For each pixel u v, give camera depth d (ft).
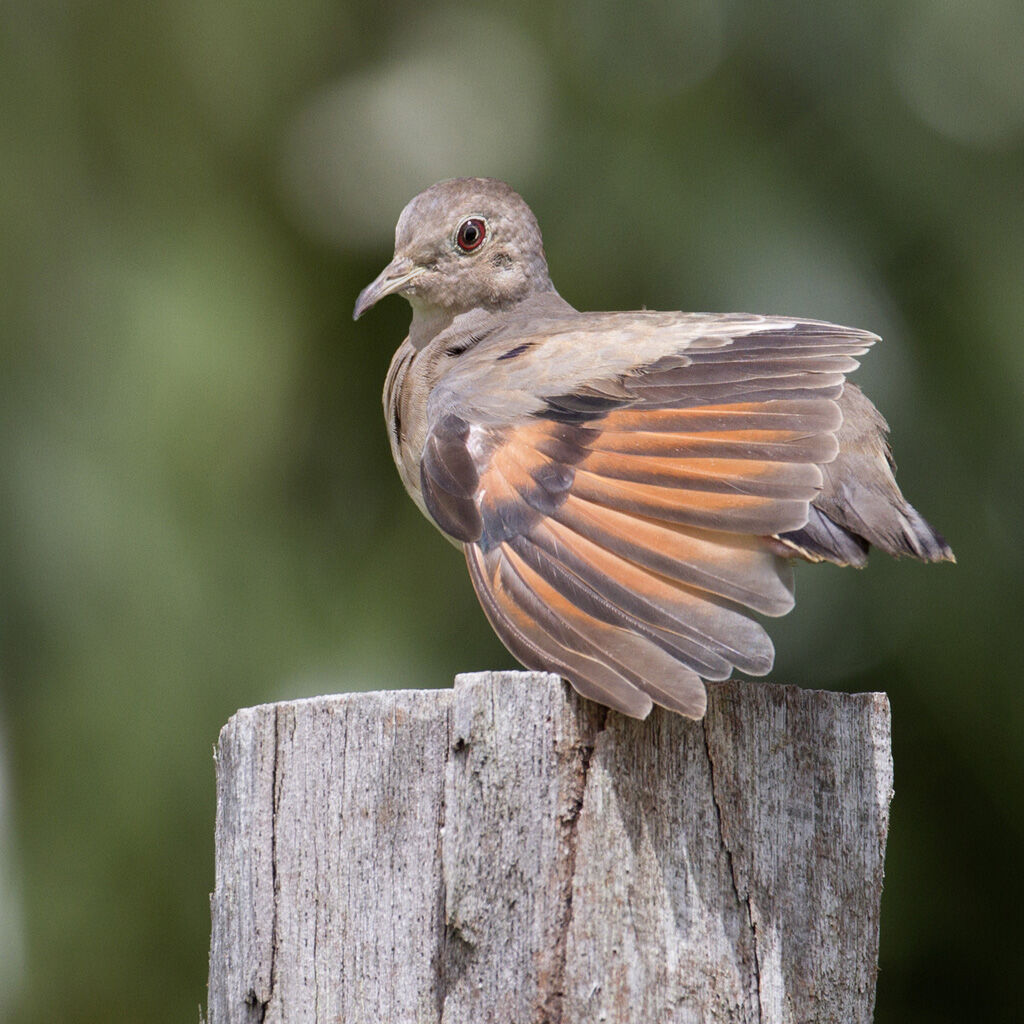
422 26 45.70
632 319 25.54
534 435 21.59
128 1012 38.11
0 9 42.88
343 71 45.47
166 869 38.27
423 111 44.83
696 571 18.93
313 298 44.34
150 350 40.65
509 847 17.83
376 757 18.67
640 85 43.37
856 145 41.91
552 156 43.34
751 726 18.81
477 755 18.01
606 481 20.30
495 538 20.35
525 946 17.63
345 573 42.52
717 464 20.10
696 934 18.06
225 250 43.16
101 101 43.37
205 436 40.60
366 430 43.96
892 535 21.72
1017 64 41.81
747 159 42.16
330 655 40.55
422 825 18.35
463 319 31.42
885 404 40.81
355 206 45.09
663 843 18.11
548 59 44.34
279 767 19.19
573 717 17.98
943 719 41.50
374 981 18.31
